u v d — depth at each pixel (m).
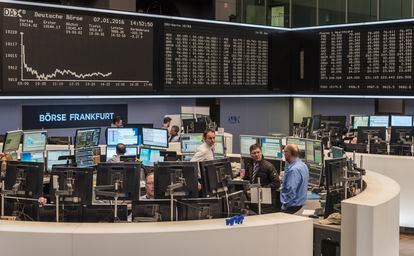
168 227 4.09
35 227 4.05
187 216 4.53
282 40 12.52
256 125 13.34
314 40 12.30
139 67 10.48
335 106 13.51
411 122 11.33
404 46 11.21
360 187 5.94
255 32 12.10
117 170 4.77
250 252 4.18
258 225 4.20
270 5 13.50
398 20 11.23
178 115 11.45
